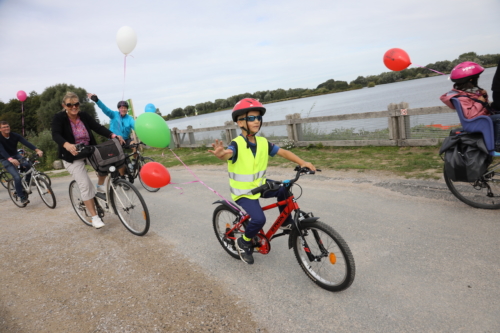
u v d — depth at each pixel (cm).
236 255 353
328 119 988
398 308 245
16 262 409
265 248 316
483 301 239
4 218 630
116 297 305
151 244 423
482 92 381
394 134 852
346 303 260
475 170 366
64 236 487
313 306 262
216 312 267
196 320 259
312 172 274
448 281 268
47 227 539
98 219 473
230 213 353
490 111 373
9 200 804
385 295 262
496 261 286
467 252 307
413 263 302
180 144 1566
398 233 365
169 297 296
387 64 434
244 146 274
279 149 291
